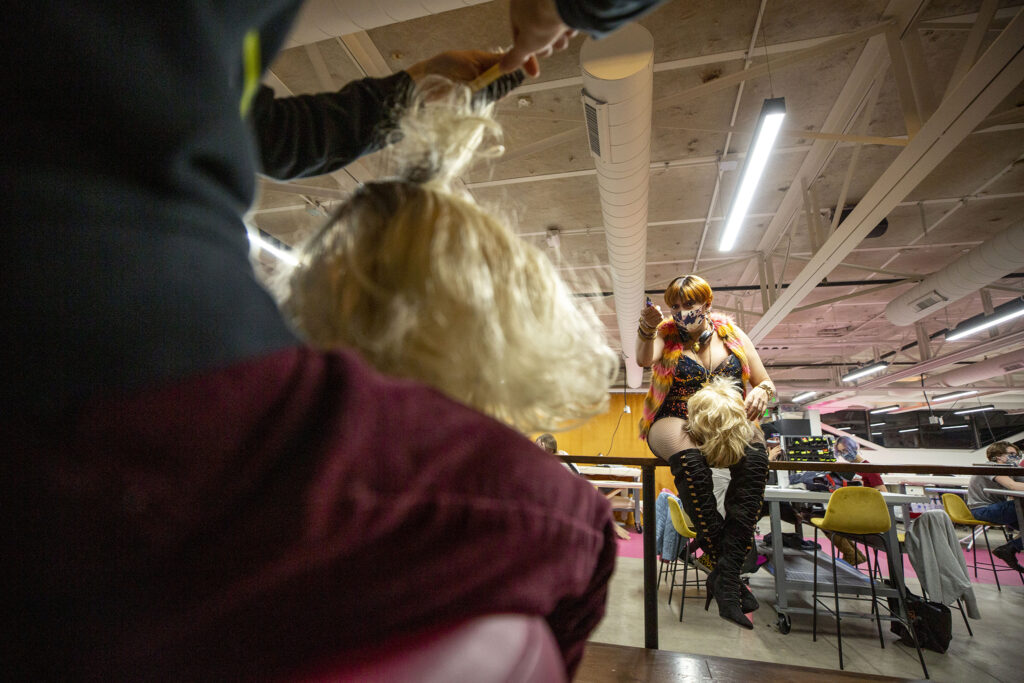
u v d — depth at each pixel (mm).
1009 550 4707
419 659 201
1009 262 5305
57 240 181
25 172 185
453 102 482
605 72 2727
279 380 202
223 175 233
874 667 2807
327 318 311
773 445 4527
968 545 6578
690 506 1614
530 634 248
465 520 220
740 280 8359
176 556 170
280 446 187
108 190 195
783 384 14125
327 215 386
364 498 193
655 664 1647
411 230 316
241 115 247
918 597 3213
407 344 282
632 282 5340
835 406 17609
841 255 4949
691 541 3666
